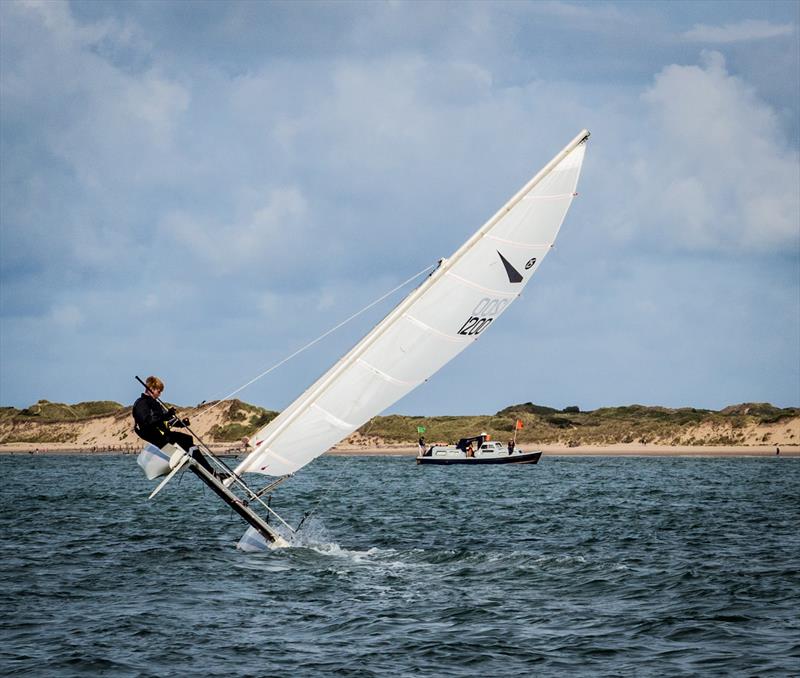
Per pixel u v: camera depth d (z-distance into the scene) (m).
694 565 71.00
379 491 177.38
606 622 52.03
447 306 62.06
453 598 57.81
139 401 59.38
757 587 61.22
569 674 42.84
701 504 138.62
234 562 70.81
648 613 54.00
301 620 52.50
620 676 42.50
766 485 195.38
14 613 54.19
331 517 113.81
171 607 55.62
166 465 60.09
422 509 128.88
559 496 161.50
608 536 92.88
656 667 43.75
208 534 91.50
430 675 42.75
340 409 61.53
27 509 125.94
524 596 58.50
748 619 52.53
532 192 62.06
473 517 115.31
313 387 62.94
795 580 63.78
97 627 50.91
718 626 50.94
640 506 135.25
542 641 48.22
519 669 43.62
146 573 66.62
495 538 90.75
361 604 56.22
